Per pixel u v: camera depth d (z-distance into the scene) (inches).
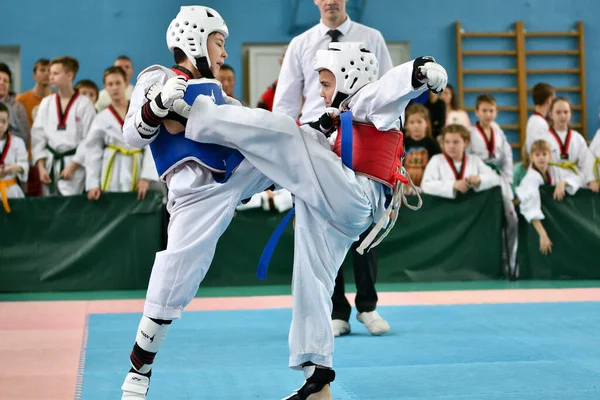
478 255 326.6
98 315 239.5
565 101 349.1
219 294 294.8
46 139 329.1
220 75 340.2
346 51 130.0
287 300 275.1
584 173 349.4
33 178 337.4
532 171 336.5
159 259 117.2
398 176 125.6
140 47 483.5
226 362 166.6
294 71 201.3
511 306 248.7
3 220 303.3
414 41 503.2
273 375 153.2
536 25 510.0
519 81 504.7
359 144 123.5
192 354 175.8
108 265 306.3
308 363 120.9
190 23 122.0
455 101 412.8
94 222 306.7
